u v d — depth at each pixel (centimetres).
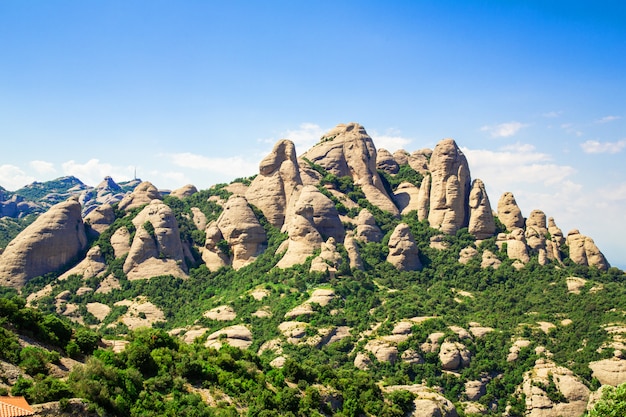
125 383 9406
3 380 8250
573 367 14775
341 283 17988
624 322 15762
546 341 15875
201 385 10750
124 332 16850
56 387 8188
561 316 17075
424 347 15300
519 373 14925
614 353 14600
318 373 12850
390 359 14900
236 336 15738
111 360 10031
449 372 14925
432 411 12762
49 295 18888
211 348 12506
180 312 18412
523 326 16512
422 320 16425
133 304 18488
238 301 17775
